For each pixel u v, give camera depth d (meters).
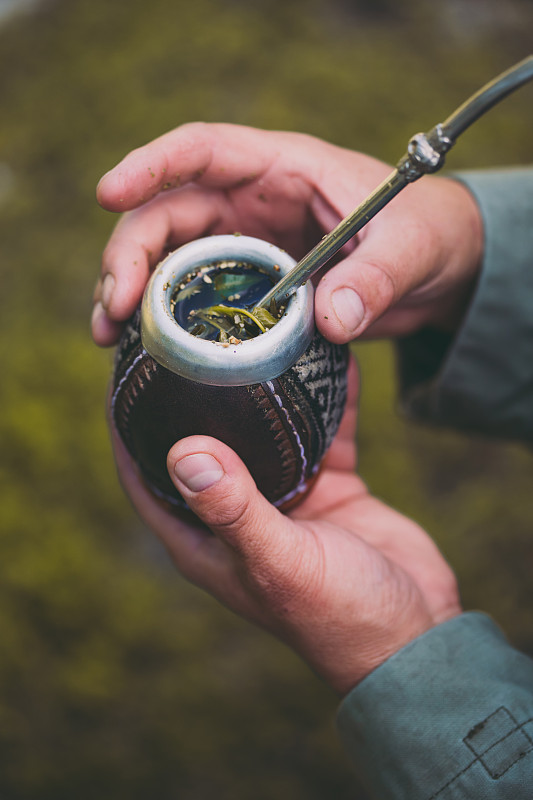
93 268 0.96
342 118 1.09
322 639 0.45
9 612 0.73
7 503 0.78
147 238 0.48
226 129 0.49
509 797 0.41
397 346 0.58
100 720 0.70
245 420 0.41
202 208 0.50
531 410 0.55
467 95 1.16
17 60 1.18
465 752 0.42
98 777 0.67
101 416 0.85
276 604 0.45
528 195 0.52
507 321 0.52
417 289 0.50
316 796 0.67
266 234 0.52
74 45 1.18
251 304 0.42
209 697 0.71
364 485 0.54
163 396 0.41
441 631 0.45
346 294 0.43
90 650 0.73
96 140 1.07
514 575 0.78
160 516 0.49
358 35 1.21
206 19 1.21
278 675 0.72
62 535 0.78
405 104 1.12
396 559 0.50
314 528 0.46
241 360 0.39
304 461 0.43
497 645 0.45
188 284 0.42
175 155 0.47
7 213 1.01
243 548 0.43
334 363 0.43
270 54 1.17
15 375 0.87
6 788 0.67
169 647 0.73
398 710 0.43
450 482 0.85
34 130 1.09
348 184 0.49
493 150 1.07
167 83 1.12
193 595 0.76
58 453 0.82
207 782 0.68
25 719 0.69
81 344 0.90
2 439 0.82
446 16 1.25
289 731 0.70
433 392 0.56
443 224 0.49
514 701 0.42
